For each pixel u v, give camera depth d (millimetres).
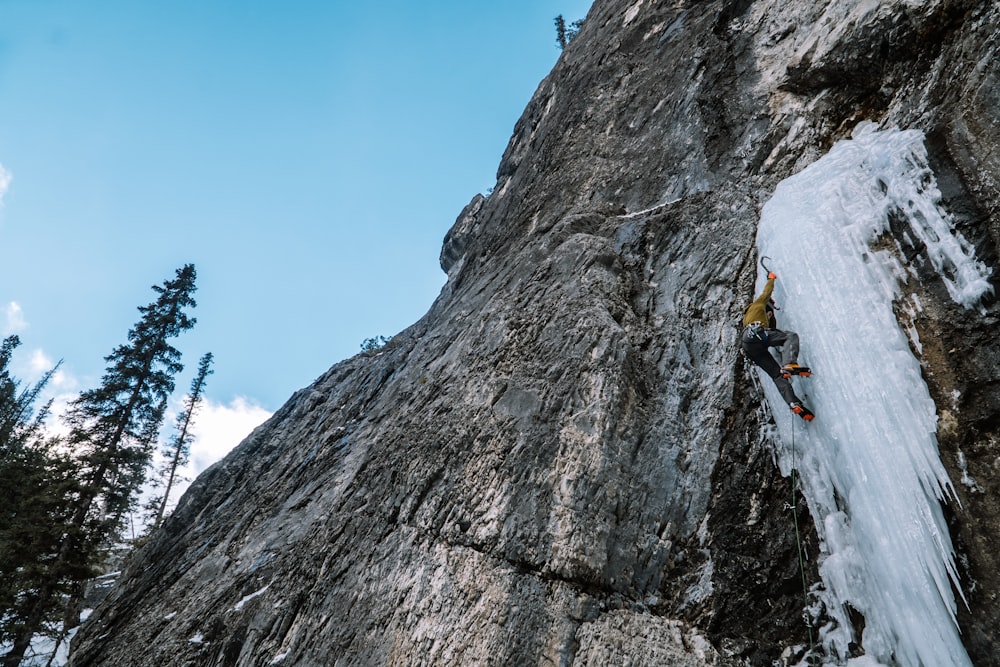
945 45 7051
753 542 5742
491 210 18109
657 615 5715
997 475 4605
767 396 6484
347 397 15078
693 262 8398
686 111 11016
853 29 8094
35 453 19875
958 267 5488
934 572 4496
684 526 6184
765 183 8688
